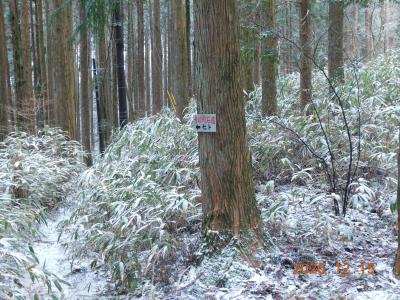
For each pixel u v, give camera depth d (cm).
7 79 1245
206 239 360
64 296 363
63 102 1028
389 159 495
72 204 643
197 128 353
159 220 389
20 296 323
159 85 1366
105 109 1374
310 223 411
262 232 370
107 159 612
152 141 567
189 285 338
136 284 359
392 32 1390
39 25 1348
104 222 451
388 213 438
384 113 551
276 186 529
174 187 459
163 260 367
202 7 342
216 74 343
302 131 560
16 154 680
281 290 312
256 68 1064
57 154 834
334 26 668
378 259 352
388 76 762
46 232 569
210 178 356
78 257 447
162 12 1884
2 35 1198
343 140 538
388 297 280
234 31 346
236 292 315
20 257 325
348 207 459
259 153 557
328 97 620
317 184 507
